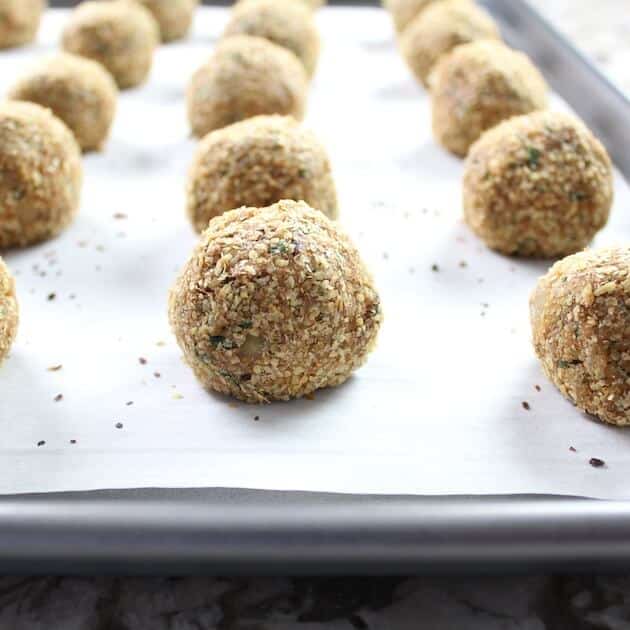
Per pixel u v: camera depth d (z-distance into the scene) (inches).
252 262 10.6
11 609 9.3
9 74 17.7
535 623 9.2
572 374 10.8
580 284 10.8
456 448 10.5
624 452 10.5
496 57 15.5
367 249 13.4
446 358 11.6
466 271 13.1
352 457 10.4
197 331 10.7
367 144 15.9
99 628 9.2
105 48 17.0
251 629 9.2
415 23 18.2
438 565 8.8
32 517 8.8
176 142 15.8
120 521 8.8
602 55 17.6
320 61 18.8
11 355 11.5
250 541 8.7
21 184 13.0
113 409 10.8
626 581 9.5
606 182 13.1
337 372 11.0
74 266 13.0
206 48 19.3
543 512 8.9
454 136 15.4
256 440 10.5
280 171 12.9
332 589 9.5
